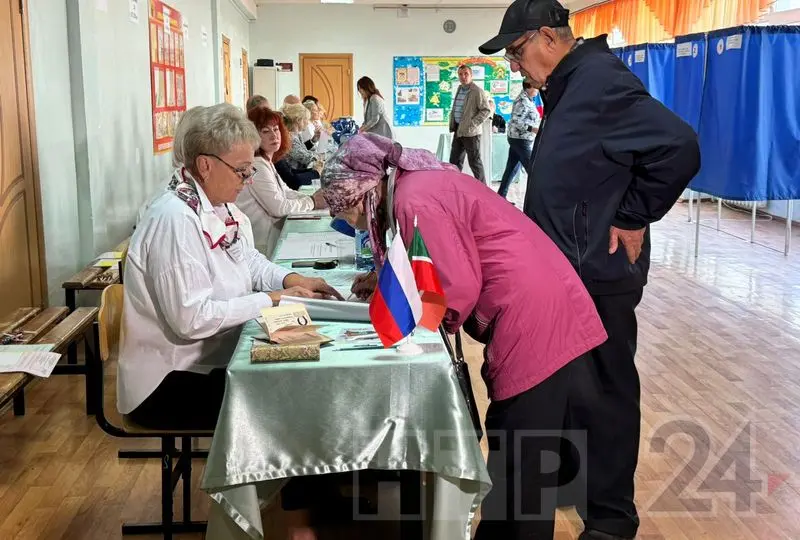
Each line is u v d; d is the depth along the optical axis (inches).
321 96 605.6
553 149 88.3
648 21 422.6
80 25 179.9
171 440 93.9
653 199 87.2
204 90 379.6
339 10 594.9
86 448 126.6
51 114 169.5
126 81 223.5
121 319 89.9
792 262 275.9
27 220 157.1
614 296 91.8
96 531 101.1
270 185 165.3
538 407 81.7
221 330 86.5
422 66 605.6
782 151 252.5
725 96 254.5
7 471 118.1
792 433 131.4
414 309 74.7
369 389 73.2
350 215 85.4
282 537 98.3
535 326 79.4
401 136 615.5
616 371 94.3
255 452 72.4
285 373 72.3
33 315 128.5
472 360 171.9
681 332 191.6
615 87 86.4
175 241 84.7
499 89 611.5
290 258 123.0
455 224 78.4
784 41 245.9
